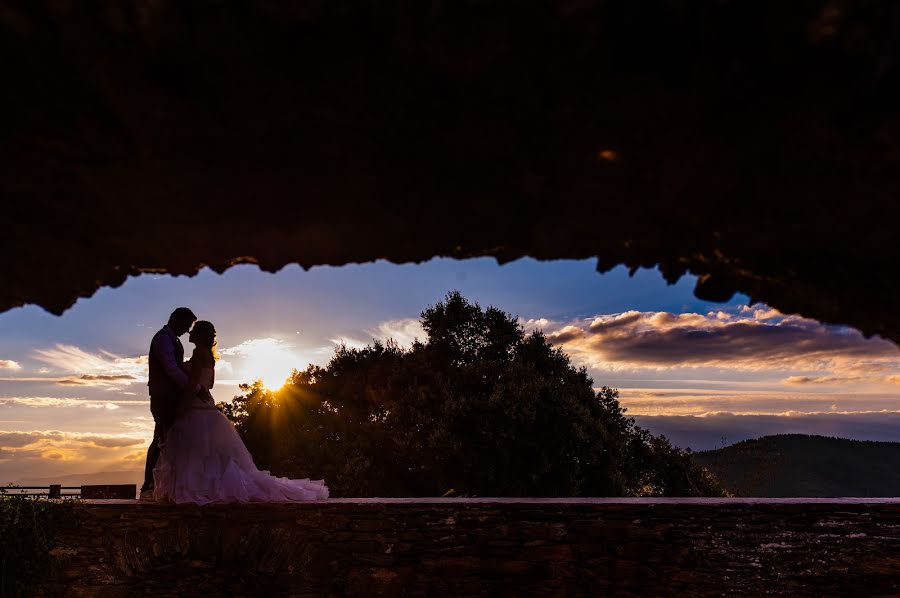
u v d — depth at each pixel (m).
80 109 1.22
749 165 1.33
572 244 1.63
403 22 1.10
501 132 1.31
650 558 6.61
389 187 1.42
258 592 6.81
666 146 1.32
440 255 1.69
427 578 6.77
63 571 6.80
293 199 1.43
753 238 1.51
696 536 6.62
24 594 6.68
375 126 1.29
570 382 18.81
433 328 19.81
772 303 1.75
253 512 6.90
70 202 1.40
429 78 1.20
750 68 1.15
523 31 1.11
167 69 1.17
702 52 1.15
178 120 1.24
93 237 1.50
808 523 6.61
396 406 17.52
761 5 1.09
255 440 18.64
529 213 1.52
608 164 1.38
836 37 1.07
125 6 1.07
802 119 1.20
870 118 1.15
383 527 6.88
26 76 1.16
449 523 6.86
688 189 1.41
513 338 19.62
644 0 1.11
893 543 6.48
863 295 1.54
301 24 1.10
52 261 1.53
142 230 1.49
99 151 1.29
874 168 1.24
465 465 16.00
